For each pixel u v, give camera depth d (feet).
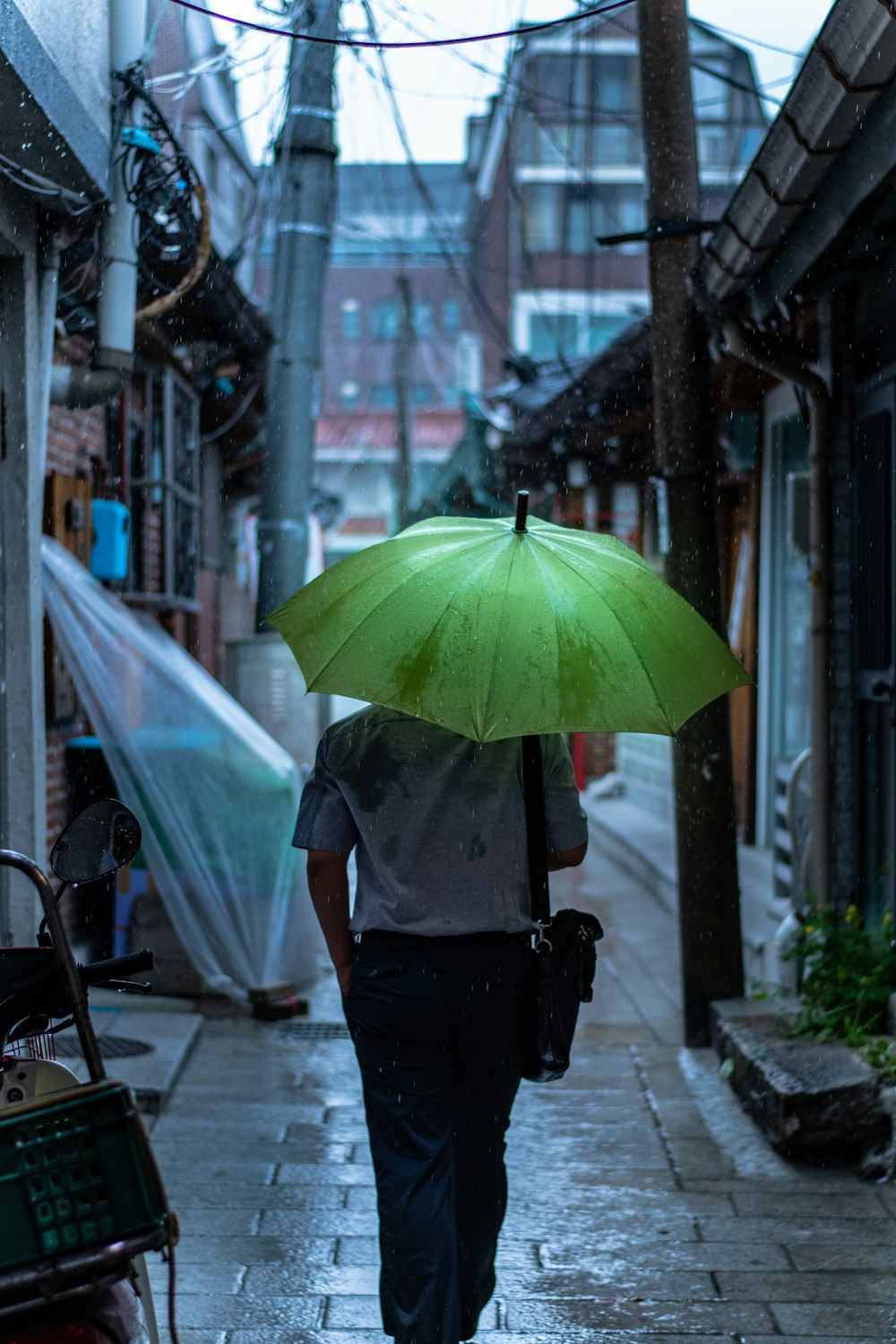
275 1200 16.20
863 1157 17.25
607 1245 14.90
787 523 32.78
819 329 24.72
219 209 60.39
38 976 8.64
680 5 22.70
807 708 31.53
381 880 11.00
